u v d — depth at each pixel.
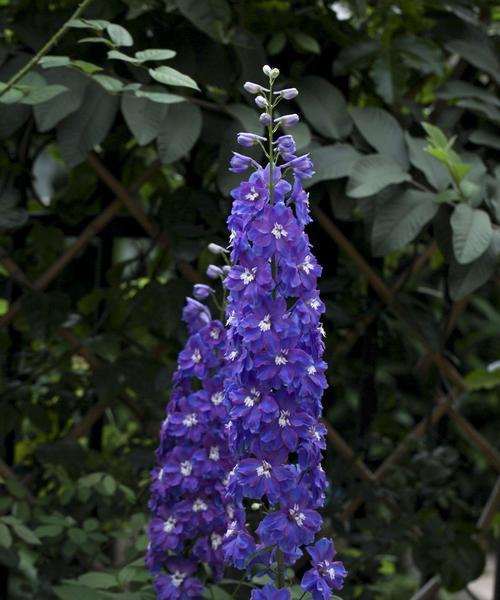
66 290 2.62
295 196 1.50
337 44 2.49
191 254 2.38
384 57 2.38
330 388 2.64
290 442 1.46
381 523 2.58
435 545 2.59
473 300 4.04
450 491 2.73
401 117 2.49
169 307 2.40
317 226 2.57
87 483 2.22
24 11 2.31
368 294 2.64
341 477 2.60
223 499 1.77
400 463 2.65
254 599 1.49
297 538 1.48
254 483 1.46
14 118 2.19
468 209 2.17
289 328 1.43
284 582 1.60
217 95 2.30
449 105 2.53
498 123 2.49
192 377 1.86
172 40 2.26
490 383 2.62
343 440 2.62
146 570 1.99
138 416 2.53
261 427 1.46
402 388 2.76
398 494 2.62
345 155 2.27
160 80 1.73
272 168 1.48
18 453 2.78
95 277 2.65
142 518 2.25
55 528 2.17
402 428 2.76
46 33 2.25
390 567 2.95
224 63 2.26
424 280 2.91
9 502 2.28
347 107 2.38
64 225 2.53
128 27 2.26
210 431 1.77
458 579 2.61
